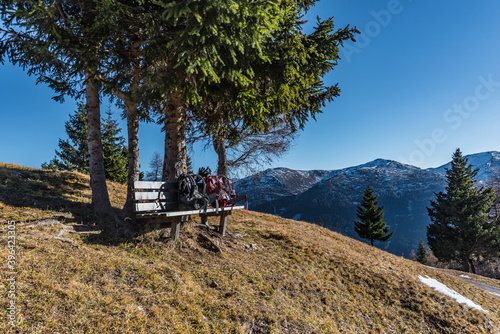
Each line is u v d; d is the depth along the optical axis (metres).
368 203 31.06
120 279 3.86
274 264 6.51
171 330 3.20
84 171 22.66
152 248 5.34
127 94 6.41
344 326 5.01
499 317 7.54
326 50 7.93
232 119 10.02
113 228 5.87
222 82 6.65
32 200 6.75
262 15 4.57
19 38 5.88
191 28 4.50
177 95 7.02
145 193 5.26
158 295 3.78
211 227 7.56
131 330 2.94
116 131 23.73
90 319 2.87
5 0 5.69
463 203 32.97
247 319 4.05
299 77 7.56
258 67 6.60
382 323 5.58
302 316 4.75
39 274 3.28
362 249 10.84
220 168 13.59
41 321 2.61
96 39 5.19
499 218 34.25
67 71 6.32
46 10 4.29
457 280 10.80
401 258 12.02
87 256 4.18
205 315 3.81
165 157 7.13
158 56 5.91
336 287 6.39
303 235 9.84
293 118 11.18
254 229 9.13
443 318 6.16
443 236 33.94
